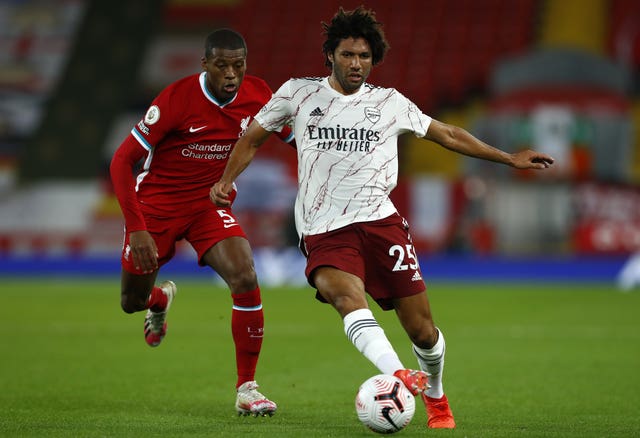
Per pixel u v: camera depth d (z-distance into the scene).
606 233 77.69
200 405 25.00
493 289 72.25
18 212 86.56
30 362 34.91
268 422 21.72
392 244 19.73
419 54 98.06
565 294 67.75
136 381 30.03
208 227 23.69
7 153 95.62
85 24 106.00
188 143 23.50
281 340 42.44
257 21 104.69
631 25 95.19
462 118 91.56
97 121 97.81
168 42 104.25
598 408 24.66
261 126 20.19
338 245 19.59
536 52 84.62
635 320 50.66
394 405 17.84
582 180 78.88
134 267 23.83
